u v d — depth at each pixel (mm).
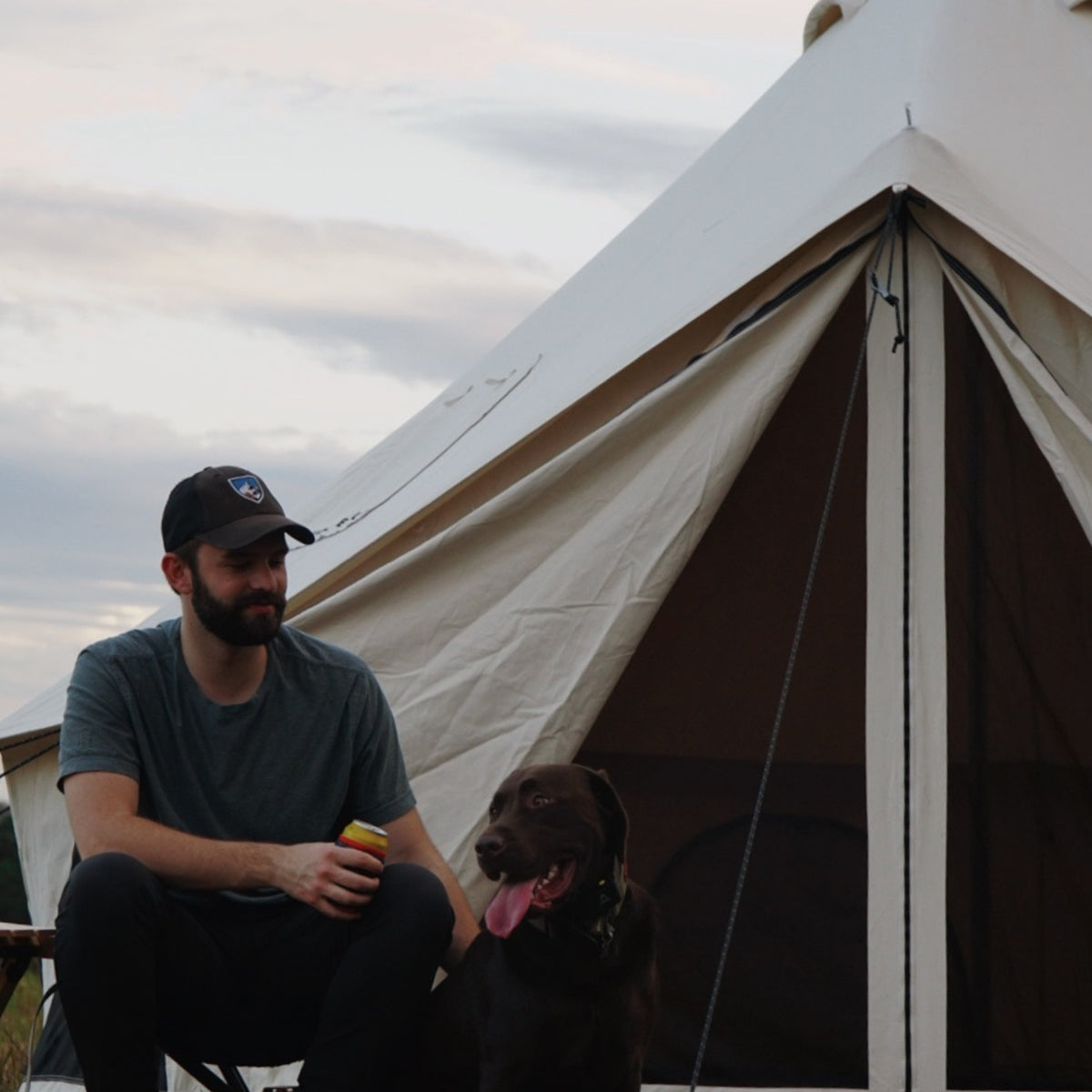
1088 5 6375
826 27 6930
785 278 4508
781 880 4898
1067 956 4746
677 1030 4793
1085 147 5426
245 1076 4688
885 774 4344
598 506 4559
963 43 5672
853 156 5074
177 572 3541
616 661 4449
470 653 4543
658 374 4699
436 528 4895
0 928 4121
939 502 4402
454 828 4422
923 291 4453
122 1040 3252
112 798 3418
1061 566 4695
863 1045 4789
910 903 4273
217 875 3346
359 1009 3312
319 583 4883
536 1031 3342
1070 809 4754
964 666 4734
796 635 4086
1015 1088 4711
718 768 4980
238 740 3566
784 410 4945
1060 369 4383
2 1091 5973
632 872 4910
